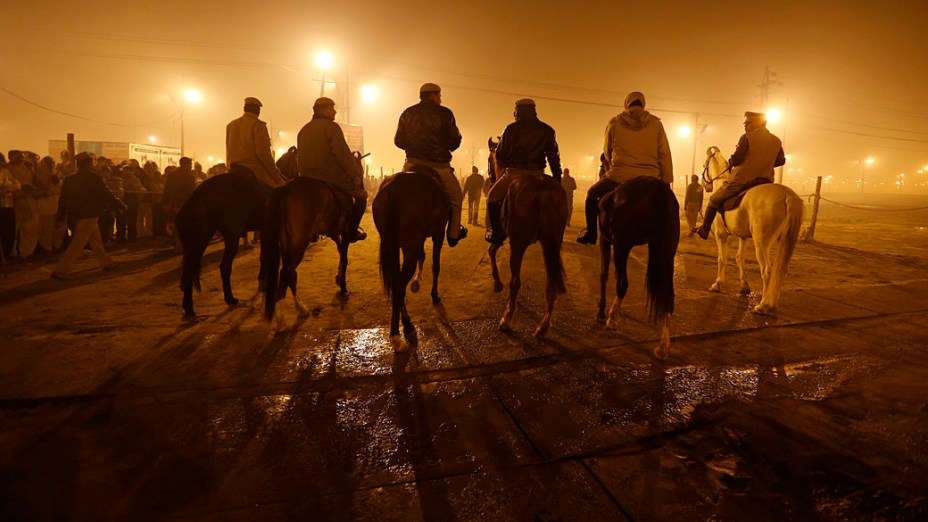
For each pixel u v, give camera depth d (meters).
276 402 3.76
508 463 3.01
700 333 5.41
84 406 3.66
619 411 3.67
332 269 9.42
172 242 12.16
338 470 2.93
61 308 6.39
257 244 12.90
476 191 19.20
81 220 8.27
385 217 4.67
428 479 2.85
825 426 3.45
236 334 5.27
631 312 6.29
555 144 5.63
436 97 5.41
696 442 3.26
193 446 3.16
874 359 4.72
